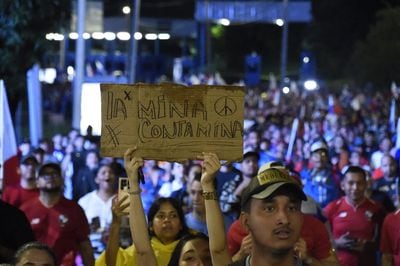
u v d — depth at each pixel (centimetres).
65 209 1240
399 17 5884
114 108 734
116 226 997
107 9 6994
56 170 1237
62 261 1255
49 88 6619
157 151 733
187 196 1424
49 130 5256
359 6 8250
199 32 8844
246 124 2933
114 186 1377
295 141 2594
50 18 2047
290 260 582
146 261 736
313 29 8588
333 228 1378
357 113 4044
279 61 10431
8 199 1415
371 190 1540
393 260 1170
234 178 1419
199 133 730
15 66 2045
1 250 968
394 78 5941
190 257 859
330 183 1625
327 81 8544
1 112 1570
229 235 1024
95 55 7719
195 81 7306
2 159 1552
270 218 573
